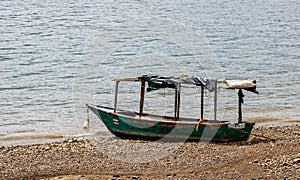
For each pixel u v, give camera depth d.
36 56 64.75
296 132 34.34
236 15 107.88
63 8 109.94
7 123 37.88
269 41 77.25
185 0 131.75
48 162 28.23
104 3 119.75
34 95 46.62
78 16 100.19
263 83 51.22
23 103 43.88
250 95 45.56
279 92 47.19
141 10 111.94
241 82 32.25
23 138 34.12
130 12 108.19
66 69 57.66
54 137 34.25
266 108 42.00
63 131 35.59
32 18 95.81
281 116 39.69
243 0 136.00
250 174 26.00
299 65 60.16
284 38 80.06
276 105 42.91
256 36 81.75
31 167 27.42
